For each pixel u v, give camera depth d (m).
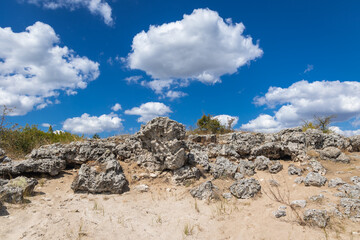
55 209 6.67
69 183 8.43
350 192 7.23
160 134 9.16
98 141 11.20
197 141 11.24
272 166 9.32
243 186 8.02
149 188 8.44
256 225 6.34
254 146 10.63
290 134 10.85
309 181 8.09
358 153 10.93
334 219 6.23
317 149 10.64
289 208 6.95
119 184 8.03
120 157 10.04
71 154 9.48
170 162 8.88
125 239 5.75
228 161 9.62
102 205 7.18
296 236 5.76
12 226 5.74
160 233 6.09
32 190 7.45
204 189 7.98
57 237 5.52
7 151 10.90
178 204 7.52
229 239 5.88
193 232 6.15
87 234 5.75
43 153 9.23
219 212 7.05
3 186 6.99
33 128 13.11
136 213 6.91
